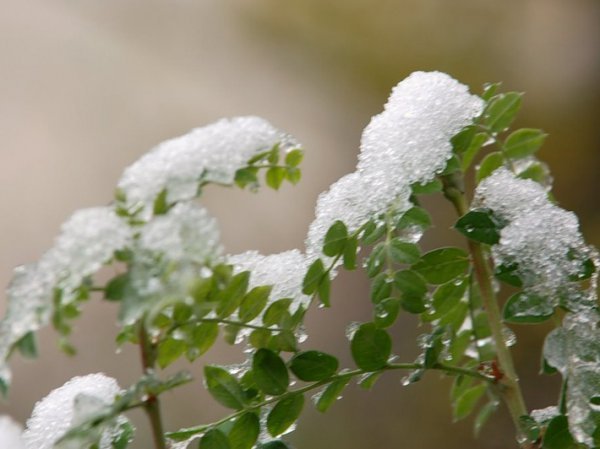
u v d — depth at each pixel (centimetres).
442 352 72
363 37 221
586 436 69
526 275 70
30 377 161
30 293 63
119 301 62
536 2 205
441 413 147
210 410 146
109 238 63
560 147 186
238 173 67
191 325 66
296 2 229
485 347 74
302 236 198
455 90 72
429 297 71
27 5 246
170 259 62
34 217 212
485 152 150
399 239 69
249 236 198
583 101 191
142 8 239
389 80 215
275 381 69
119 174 220
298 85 224
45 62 237
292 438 143
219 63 231
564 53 199
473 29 208
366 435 146
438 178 71
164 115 228
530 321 70
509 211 71
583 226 173
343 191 72
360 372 69
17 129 227
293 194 207
